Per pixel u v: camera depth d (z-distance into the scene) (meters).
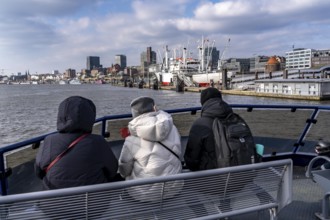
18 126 36.03
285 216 4.05
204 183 3.02
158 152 3.02
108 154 2.91
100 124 4.93
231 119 3.37
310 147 5.80
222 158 3.17
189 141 3.35
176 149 3.11
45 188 2.75
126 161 3.11
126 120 5.13
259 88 78.81
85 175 2.73
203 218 2.98
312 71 90.75
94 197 2.59
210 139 3.26
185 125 5.23
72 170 2.72
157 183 2.80
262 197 3.28
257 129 5.73
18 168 3.79
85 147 2.80
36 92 136.12
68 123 2.80
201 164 3.30
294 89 65.19
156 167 2.98
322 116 5.52
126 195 2.74
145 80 189.25
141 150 3.04
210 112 3.34
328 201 3.85
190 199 2.99
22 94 118.06
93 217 2.61
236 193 3.17
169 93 108.88
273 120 5.68
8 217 2.34
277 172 3.32
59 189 2.48
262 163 3.20
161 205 2.88
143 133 3.00
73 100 2.86
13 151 3.66
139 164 3.04
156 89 138.62
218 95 3.51
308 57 184.00
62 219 2.50
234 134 3.23
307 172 3.76
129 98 84.94
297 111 5.61
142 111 3.17
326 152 4.30
